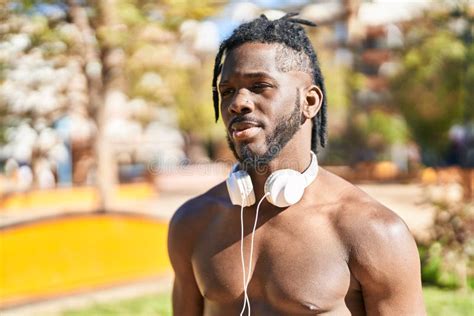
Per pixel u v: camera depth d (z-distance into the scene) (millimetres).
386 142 28828
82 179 22500
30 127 15734
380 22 26219
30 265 7691
